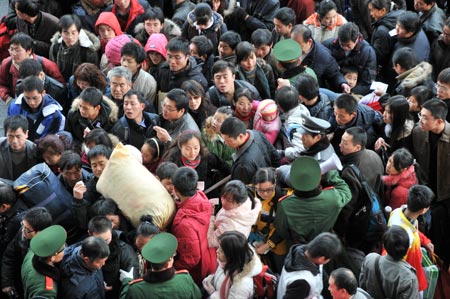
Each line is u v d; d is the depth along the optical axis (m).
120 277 6.90
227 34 9.99
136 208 7.18
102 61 10.34
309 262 6.46
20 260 7.29
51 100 8.97
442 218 8.52
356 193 7.40
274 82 9.91
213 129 8.40
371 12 11.16
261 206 7.49
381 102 9.51
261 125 8.67
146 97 9.76
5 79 10.17
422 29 10.95
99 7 11.58
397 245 6.57
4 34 11.13
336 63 10.27
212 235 7.29
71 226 7.65
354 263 7.41
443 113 8.22
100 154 7.57
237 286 6.54
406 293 6.53
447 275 8.12
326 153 7.54
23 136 8.13
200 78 9.62
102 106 8.69
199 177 8.09
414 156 8.59
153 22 10.80
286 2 12.66
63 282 6.52
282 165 8.16
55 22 11.06
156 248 6.45
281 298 6.50
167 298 6.46
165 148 8.22
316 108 8.80
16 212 7.46
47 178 7.55
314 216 7.11
